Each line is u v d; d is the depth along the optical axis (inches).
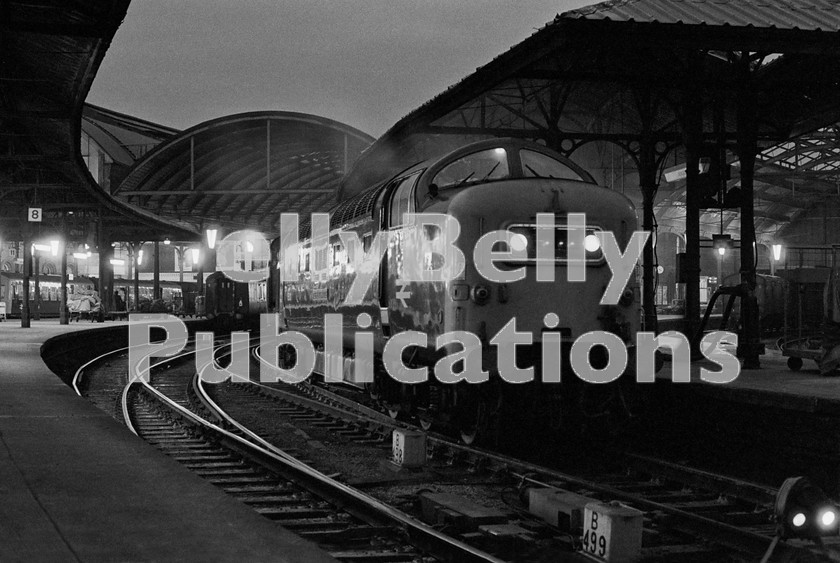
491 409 440.5
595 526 269.1
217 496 261.6
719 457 444.8
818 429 386.3
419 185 469.4
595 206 444.5
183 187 1670.8
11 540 210.1
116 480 285.0
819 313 1102.4
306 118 1432.1
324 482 345.7
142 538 213.6
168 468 305.7
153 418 617.0
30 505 248.4
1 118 971.3
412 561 264.8
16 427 406.6
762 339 1209.4
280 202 1884.8
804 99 686.5
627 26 501.0
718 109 671.8
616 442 479.2
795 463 398.9
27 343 1004.6
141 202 1676.9
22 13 637.9
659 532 302.0
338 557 263.7
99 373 991.6
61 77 797.9
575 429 466.0
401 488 378.0
